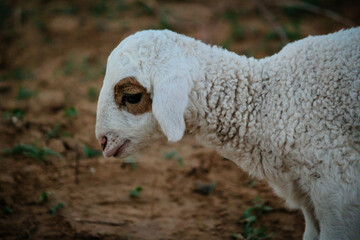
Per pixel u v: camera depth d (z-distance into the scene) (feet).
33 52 48.88
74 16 54.49
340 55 18.74
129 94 18.90
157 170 29.89
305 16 52.49
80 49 48.26
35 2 58.59
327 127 18.02
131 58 18.70
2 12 55.67
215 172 29.96
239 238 23.84
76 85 42.14
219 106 19.43
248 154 19.97
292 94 18.76
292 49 19.89
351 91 18.03
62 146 31.94
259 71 19.70
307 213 20.72
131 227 24.81
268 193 27.81
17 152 30.86
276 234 24.36
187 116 19.58
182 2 55.88
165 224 25.29
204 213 26.27
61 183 28.32
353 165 17.70
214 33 48.03
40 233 23.90
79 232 23.98
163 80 17.98
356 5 52.16
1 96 41.34
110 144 19.79
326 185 17.93
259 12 52.95
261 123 19.22
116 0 56.39
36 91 41.04
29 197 26.76
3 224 24.35
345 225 17.90
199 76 19.15
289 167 19.16
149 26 49.49
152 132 19.88
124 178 29.12
